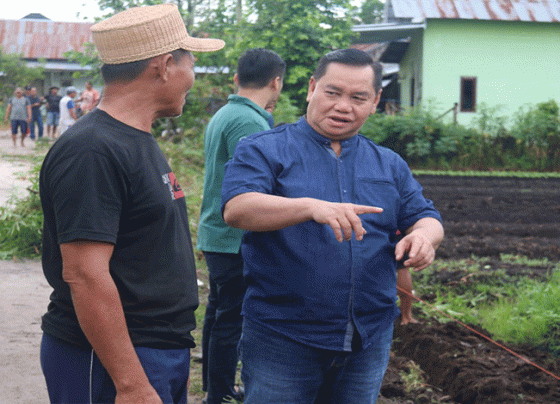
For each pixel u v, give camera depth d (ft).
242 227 7.71
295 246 7.84
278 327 8.02
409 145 73.15
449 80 82.94
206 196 12.71
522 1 84.38
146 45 7.23
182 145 50.75
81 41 145.28
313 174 8.11
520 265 27.73
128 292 7.14
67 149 6.75
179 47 7.48
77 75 79.46
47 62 140.46
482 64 83.15
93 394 7.18
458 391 15.21
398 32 83.71
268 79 12.61
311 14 66.23
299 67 66.39
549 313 19.27
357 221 6.97
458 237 34.14
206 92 59.31
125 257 7.11
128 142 7.09
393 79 107.14
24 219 27.45
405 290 18.70
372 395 8.41
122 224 7.04
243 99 12.55
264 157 8.02
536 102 84.07
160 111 7.61
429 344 17.53
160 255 7.30
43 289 21.20
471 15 80.79
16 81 122.83
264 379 8.11
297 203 7.24
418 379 16.12
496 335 18.99
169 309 7.42
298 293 7.88
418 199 8.70
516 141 75.20
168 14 7.43
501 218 40.65
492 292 23.48
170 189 7.47
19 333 16.79
